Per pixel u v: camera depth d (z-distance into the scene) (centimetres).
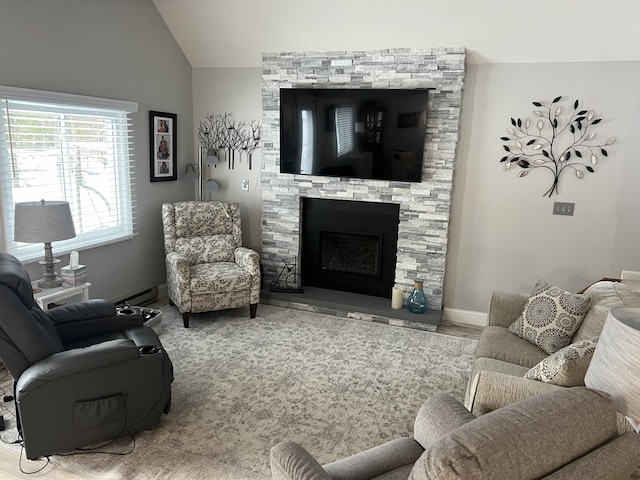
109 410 238
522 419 116
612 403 131
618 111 369
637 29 338
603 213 387
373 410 287
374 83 416
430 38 387
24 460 234
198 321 418
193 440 253
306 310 454
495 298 321
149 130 444
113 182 410
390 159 415
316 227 473
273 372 330
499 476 103
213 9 422
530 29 359
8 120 314
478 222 422
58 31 342
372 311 429
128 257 437
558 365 195
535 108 388
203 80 491
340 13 389
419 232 429
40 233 295
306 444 252
